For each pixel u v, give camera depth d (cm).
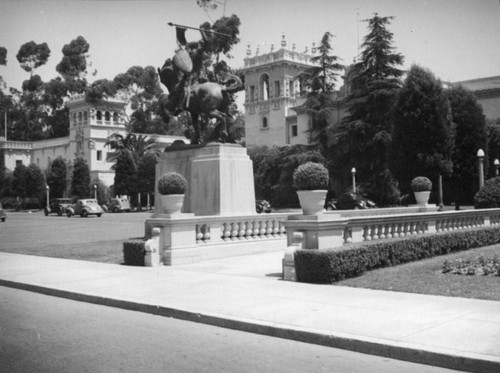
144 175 7312
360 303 913
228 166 1889
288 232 1238
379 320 787
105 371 619
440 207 3809
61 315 950
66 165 8444
